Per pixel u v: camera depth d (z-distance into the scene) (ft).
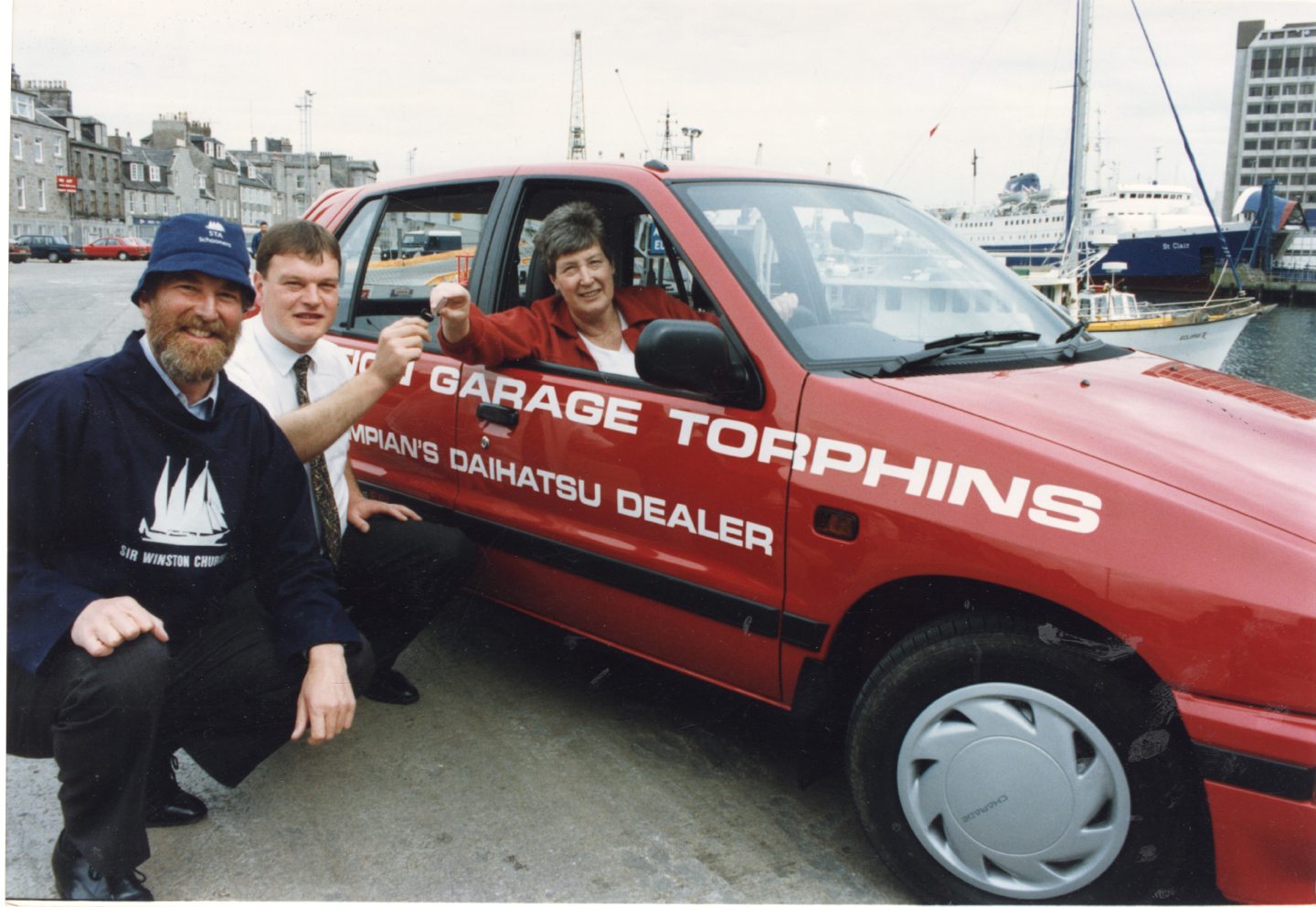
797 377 7.04
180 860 7.18
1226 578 5.41
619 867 7.11
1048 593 5.81
